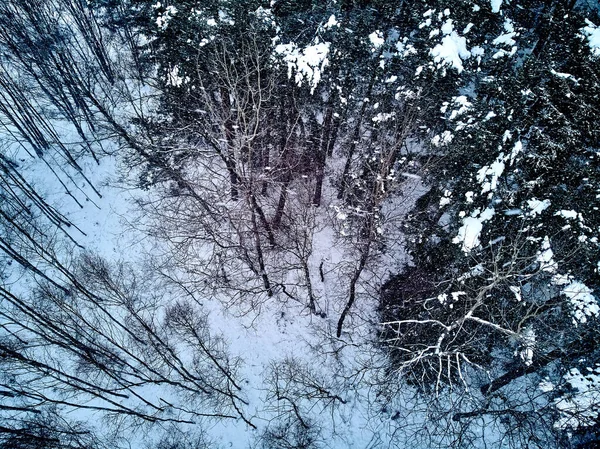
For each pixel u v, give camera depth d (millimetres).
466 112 14539
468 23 14516
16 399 18719
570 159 13141
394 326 19734
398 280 20188
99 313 20547
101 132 25219
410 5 15984
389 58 16938
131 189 23594
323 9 16391
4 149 26547
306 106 19094
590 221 12773
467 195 14039
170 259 22094
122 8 24672
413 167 17219
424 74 15195
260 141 19734
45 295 19234
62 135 27250
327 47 15562
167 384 19984
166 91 18625
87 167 25734
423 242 17484
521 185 13641
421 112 15188
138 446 18406
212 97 19844
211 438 18922
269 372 20328
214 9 15961
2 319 20172
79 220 23969
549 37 13641
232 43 16359
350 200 20797
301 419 18375
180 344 20453
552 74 12492
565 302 14117
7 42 22922
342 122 19797
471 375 19469
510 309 15477
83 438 17797
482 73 15383
